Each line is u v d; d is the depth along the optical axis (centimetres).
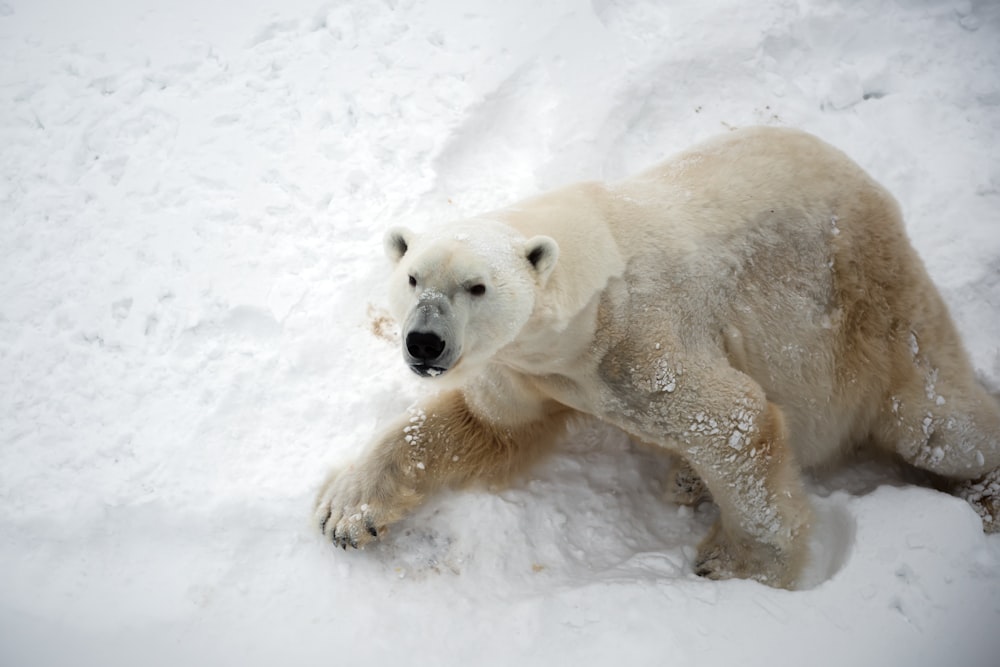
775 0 1245
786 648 661
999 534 778
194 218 1048
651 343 691
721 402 695
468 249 613
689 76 1178
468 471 800
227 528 772
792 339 765
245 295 960
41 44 1280
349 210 1049
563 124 1114
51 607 730
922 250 1005
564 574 753
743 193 756
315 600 728
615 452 859
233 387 880
